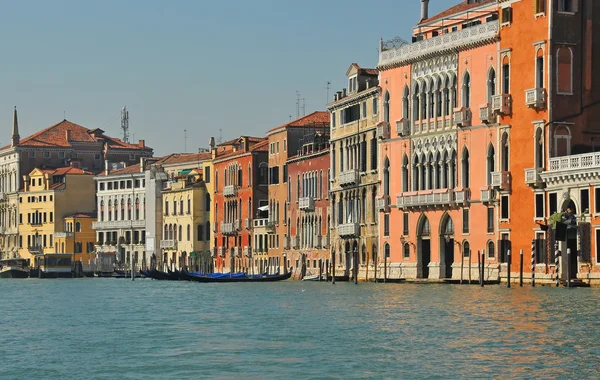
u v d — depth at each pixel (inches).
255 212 5629.9
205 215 6407.5
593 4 3326.8
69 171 7618.1
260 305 2893.7
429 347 1865.2
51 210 7564.0
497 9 3590.1
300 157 4972.9
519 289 3031.5
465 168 3654.0
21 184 7854.3
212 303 3068.4
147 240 6919.3
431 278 3806.6
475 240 3590.1
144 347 1975.9
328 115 5295.3
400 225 3988.7
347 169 4443.9
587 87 3314.5
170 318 2554.1
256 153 5649.6
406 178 3973.9
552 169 3245.6
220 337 2095.2
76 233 7450.8
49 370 1731.1
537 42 3321.9
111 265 7096.5
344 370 1669.5
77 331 2279.8
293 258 5068.9
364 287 3624.5
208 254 6215.6
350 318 2367.1
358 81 4357.8
